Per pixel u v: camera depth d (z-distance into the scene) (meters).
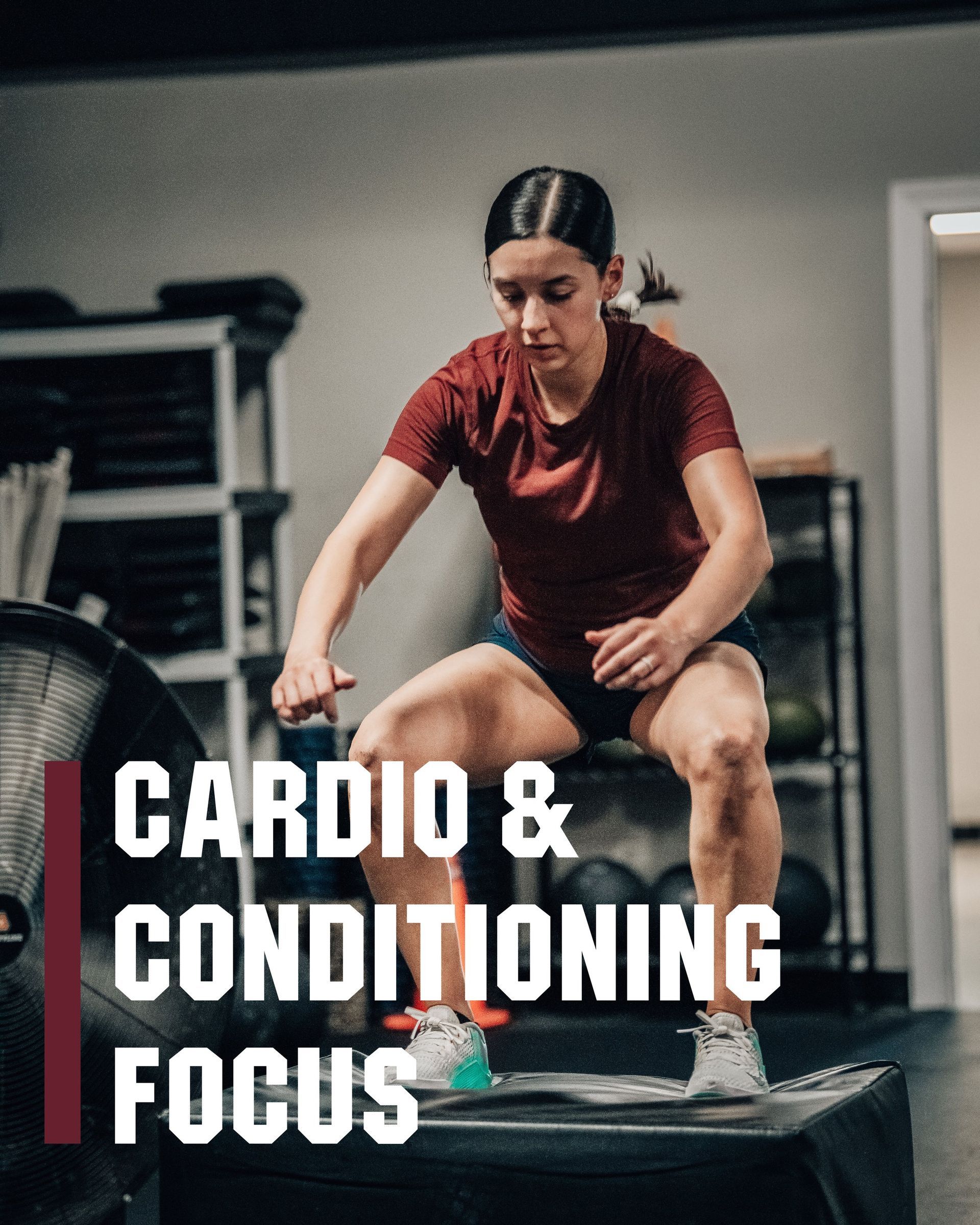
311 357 5.11
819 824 4.91
